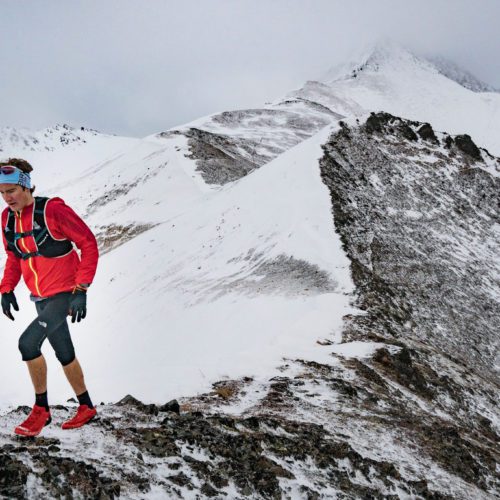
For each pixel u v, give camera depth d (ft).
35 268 17.19
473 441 47.83
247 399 38.96
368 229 141.69
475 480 34.35
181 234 170.40
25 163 17.19
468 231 168.25
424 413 51.34
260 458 22.03
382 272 122.11
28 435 17.49
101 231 250.16
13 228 17.24
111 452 18.19
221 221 165.89
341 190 158.40
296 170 171.53
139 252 174.91
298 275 112.88
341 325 80.43
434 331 106.22
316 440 28.02
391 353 62.80
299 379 46.47
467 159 209.77
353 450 27.76
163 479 17.66
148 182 277.64
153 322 115.65
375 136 203.10
